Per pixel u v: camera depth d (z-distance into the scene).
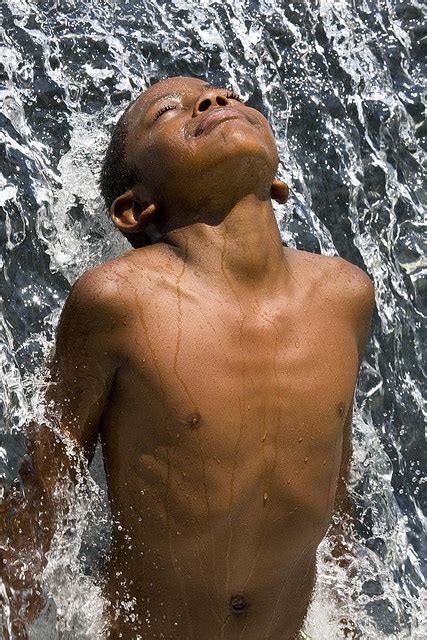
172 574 8.14
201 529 7.99
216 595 8.21
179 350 7.89
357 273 8.76
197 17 12.55
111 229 10.55
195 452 7.89
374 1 13.78
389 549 10.99
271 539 8.13
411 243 12.65
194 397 7.87
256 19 12.88
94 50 11.76
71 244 10.59
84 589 8.41
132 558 8.24
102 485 9.34
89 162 11.07
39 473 8.32
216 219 8.16
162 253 8.22
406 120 13.22
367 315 8.73
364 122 12.92
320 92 12.79
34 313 10.24
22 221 10.49
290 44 12.94
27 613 8.30
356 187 12.53
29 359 9.94
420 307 12.45
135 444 8.03
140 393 7.95
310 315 8.29
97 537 8.84
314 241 11.93
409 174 13.04
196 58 12.27
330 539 9.23
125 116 8.90
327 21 13.26
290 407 8.03
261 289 8.17
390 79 13.38
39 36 11.59
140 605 8.30
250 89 12.45
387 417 11.71
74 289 8.12
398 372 11.95
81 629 8.40
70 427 8.27
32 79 11.34
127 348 7.95
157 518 8.03
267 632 8.48
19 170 10.70
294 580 8.42
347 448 9.01
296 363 8.09
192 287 8.05
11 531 8.33
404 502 11.49
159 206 8.45
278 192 8.80
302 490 8.12
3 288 10.22
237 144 8.00
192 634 8.33
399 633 10.31
